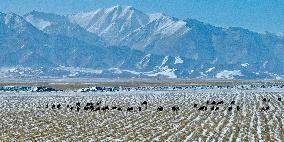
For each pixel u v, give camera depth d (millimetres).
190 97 194500
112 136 91188
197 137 88062
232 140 84250
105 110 141500
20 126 108250
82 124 110125
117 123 111188
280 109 142000
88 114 131500
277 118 118188
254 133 92562
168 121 114125
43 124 111125
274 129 98250
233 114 128125
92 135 92812
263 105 156375
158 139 86562
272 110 139000
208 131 95688
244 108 145625
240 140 84125
